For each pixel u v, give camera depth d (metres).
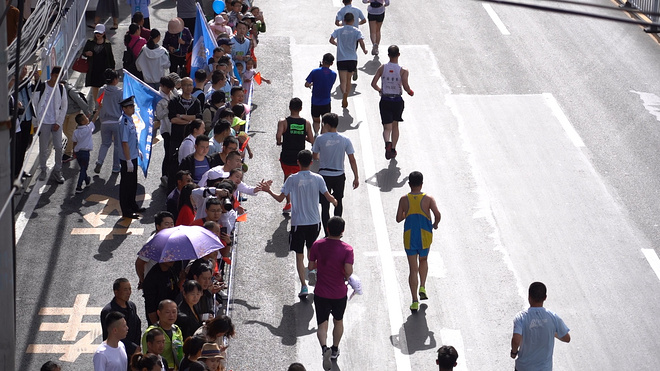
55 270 20.31
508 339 18.66
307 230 19.34
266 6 38.34
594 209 23.73
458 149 26.81
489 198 24.19
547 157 26.38
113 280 20.03
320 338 17.28
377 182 24.91
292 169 22.39
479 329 18.95
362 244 22.02
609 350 18.42
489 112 29.14
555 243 22.19
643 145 27.09
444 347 13.84
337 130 27.83
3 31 11.67
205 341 13.80
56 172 23.80
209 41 27.02
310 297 19.77
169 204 19.34
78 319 18.72
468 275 20.84
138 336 15.17
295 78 31.30
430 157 26.33
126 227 22.11
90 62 27.64
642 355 18.28
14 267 12.16
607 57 33.56
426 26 36.47
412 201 18.89
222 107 22.97
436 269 21.03
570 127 28.16
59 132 23.62
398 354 18.09
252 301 19.59
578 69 32.44
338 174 21.48
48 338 18.11
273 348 18.11
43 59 25.30
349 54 28.66
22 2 12.27
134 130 21.86
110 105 23.47
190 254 15.56
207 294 15.90
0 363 12.20
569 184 24.94
